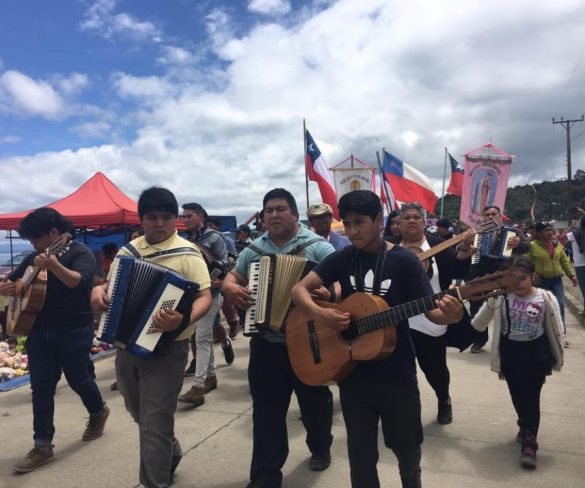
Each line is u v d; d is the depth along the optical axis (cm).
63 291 389
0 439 439
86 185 1162
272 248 347
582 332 857
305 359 279
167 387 300
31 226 398
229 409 495
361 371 254
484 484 338
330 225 542
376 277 257
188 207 567
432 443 404
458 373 606
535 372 370
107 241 1555
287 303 310
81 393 412
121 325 290
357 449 250
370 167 980
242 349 778
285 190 345
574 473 352
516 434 420
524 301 375
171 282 290
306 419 351
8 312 407
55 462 387
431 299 236
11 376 639
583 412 468
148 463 288
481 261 602
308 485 337
